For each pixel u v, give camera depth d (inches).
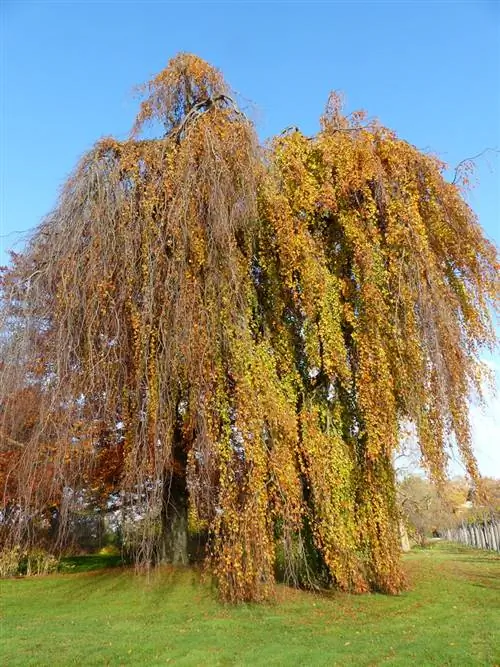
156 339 385.4
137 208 419.5
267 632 319.3
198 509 380.5
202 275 390.3
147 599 434.6
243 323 384.8
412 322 391.2
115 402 410.6
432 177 428.1
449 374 386.9
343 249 438.6
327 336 403.9
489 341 419.2
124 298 400.8
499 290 425.1
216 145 396.5
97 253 402.9
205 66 448.5
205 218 391.5
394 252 408.5
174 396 392.8
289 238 401.7
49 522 617.3
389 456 409.4
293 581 430.3
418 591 446.0
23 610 422.0
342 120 472.1
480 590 459.8
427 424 386.0
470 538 1499.8
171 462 446.3
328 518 392.8
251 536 362.3
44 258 423.2
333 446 412.2
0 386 406.9
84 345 403.5
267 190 410.3
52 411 392.2
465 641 278.2
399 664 242.2
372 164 421.1
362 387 397.1
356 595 414.3
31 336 410.0
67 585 533.3
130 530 406.3
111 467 563.8
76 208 419.5
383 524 409.7
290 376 415.8
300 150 441.1
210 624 341.4
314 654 265.7
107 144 442.9
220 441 373.7
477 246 426.3
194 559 586.9
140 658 266.8
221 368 379.2
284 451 376.5
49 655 272.2
